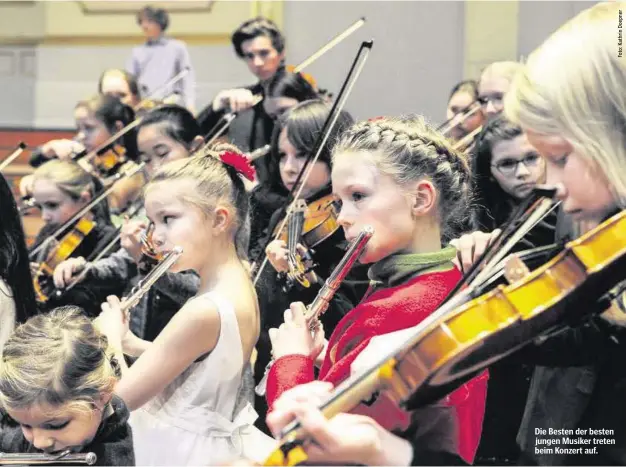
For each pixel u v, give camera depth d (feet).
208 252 5.84
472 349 4.28
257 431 5.92
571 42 5.24
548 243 5.49
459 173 5.37
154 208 5.85
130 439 5.42
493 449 5.77
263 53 6.82
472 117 6.42
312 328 5.45
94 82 7.18
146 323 6.26
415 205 5.24
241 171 5.92
